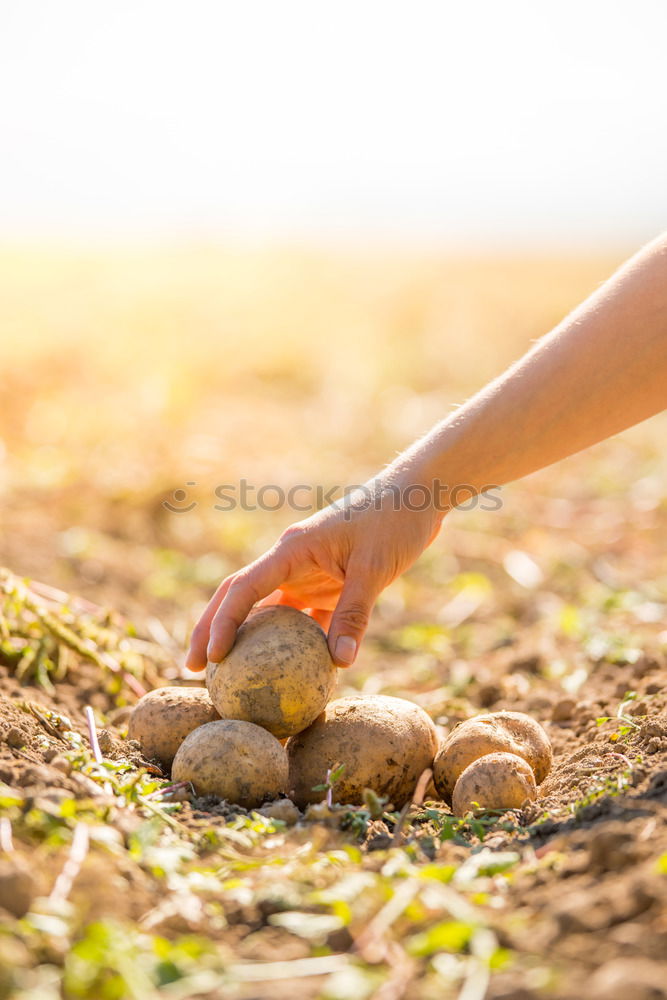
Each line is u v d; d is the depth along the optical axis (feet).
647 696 4.98
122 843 4.16
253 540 7.83
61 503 7.95
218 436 10.78
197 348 15.35
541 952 3.86
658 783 4.35
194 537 7.80
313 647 4.58
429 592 7.07
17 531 7.14
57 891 3.95
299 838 4.28
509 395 4.55
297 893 4.04
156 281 23.35
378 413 12.55
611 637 5.73
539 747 4.68
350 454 10.58
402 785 4.61
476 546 7.89
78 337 15.15
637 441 11.23
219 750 4.46
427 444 4.63
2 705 4.75
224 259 28.73
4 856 4.02
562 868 4.07
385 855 4.20
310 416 12.32
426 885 4.03
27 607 5.28
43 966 3.84
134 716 4.76
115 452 9.49
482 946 3.86
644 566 7.30
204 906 4.00
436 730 4.85
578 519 8.61
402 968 3.86
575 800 4.43
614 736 4.77
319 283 25.35
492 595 6.97
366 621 4.59
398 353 16.49
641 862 4.02
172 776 4.52
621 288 4.52
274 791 4.48
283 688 4.54
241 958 3.90
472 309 21.56
